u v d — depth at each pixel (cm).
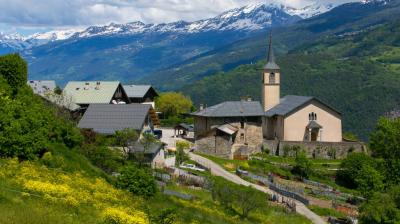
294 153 10969
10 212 3566
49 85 13888
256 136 11375
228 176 9050
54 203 4222
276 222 6688
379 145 10075
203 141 10919
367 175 8750
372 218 6825
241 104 11812
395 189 7288
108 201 4966
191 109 17162
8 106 5884
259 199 6725
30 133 5738
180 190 7106
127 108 9544
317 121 11506
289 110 11262
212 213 5991
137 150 8081
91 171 6322
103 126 9238
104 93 12950
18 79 7631
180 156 9650
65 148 6556
